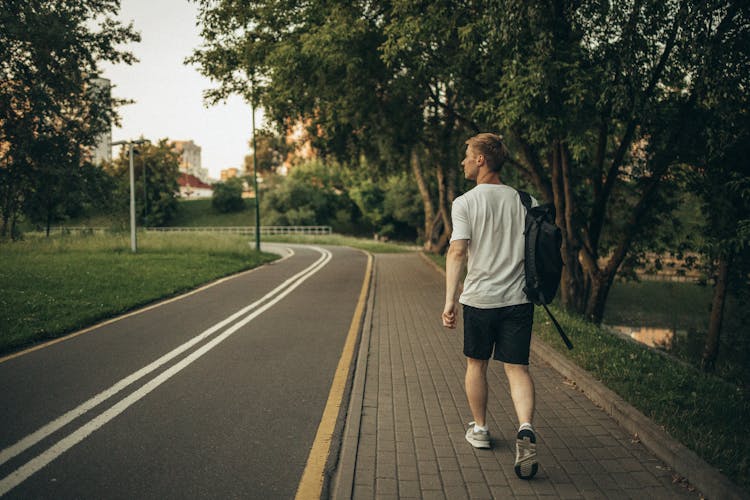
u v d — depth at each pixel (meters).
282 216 67.56
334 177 71.88
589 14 8.04
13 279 12.31
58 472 3.27
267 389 5.04
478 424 3.56
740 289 11.62
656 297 20.09
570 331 7.30
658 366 5.48
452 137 17.58
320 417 4.27
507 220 3.22
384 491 2.98
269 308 10.22
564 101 8.05
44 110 24.75
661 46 8.53
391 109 14.06
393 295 12.20
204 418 4.24
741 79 7.19
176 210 78.19
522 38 7.89
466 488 3.01
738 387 5.04
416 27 9.30
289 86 13.31
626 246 11.39
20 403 4.59
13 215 29.42
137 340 7.27
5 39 23.22
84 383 5.21
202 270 17.06
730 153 9.02
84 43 25.86
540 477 3.14
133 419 4.21
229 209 81.12
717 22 7.13
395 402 4.61
